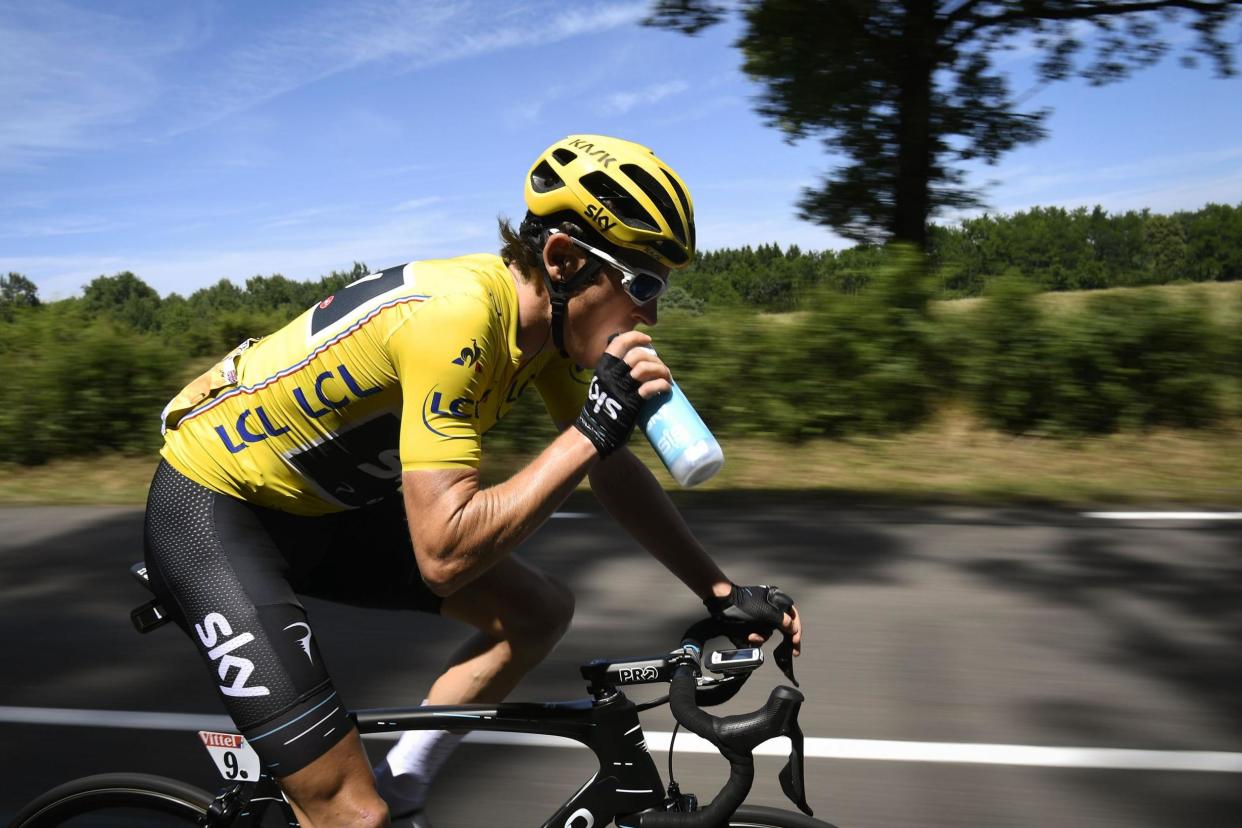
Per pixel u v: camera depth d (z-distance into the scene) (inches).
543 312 62.1
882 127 478.3
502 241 62.1
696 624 67.2
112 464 287.1
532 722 64.5
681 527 69.7
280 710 59.4
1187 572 164.6
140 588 172.2
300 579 70.2
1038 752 105.7
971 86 473.4
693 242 60.8
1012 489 229.8
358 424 62.1
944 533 191.3
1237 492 221.6
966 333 280.1
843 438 283.7
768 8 453.1
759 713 51.6
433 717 64.8
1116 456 259.3
